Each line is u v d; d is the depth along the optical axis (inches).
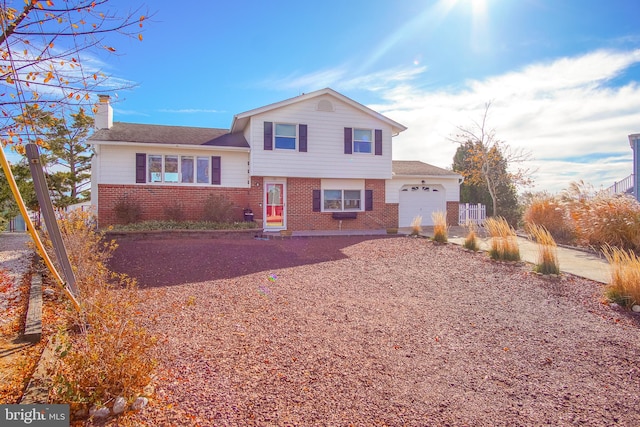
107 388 115.4
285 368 149.1
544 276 303.1
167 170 610.9
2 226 555.8
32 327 174.4
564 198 523.5
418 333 194.2
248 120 654.5
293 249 454.3
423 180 770.8
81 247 253.4
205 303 239.9
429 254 416.8
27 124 139.9
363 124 697.6
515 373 151.3
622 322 210.1
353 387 135.4
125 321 135.0
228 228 573.6
